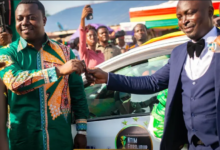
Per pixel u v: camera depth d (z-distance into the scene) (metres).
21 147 2.25
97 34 5.55
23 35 2.33
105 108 2.58
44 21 2.46
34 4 2.35
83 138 2.42
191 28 2.07
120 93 2.58
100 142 2.46
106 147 2.44
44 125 2.25
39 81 2.15
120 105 2.56
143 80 2.37
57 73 2.18
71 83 2.46
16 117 2.24
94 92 2.64
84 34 5.29
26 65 2.31
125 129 2.44
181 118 2.24
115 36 6.33
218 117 1.96
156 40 2.76
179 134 2.25
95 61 5.37
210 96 2.03
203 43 2.07
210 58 2.06
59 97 2.33
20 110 2.24
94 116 2.59
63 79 2.36
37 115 2.25
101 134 2.47
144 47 2.59
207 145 2.05
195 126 2.09
